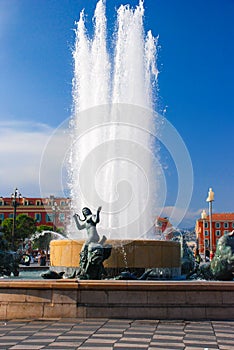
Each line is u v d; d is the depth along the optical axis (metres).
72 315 8.54
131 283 8.63
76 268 12.66
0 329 7.60
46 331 7.42
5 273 12.75
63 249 13.05
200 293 8.67
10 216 82.75
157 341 6.69
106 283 8.61
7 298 8.68
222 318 8.61
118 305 8.56
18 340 6.76
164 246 12.77
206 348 6.28
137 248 12.41
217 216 83.50
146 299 8.59
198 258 22.36
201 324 8.09
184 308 8.59
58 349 6.19
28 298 8.65
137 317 8.52
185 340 6.77
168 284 8.63
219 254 11.36
